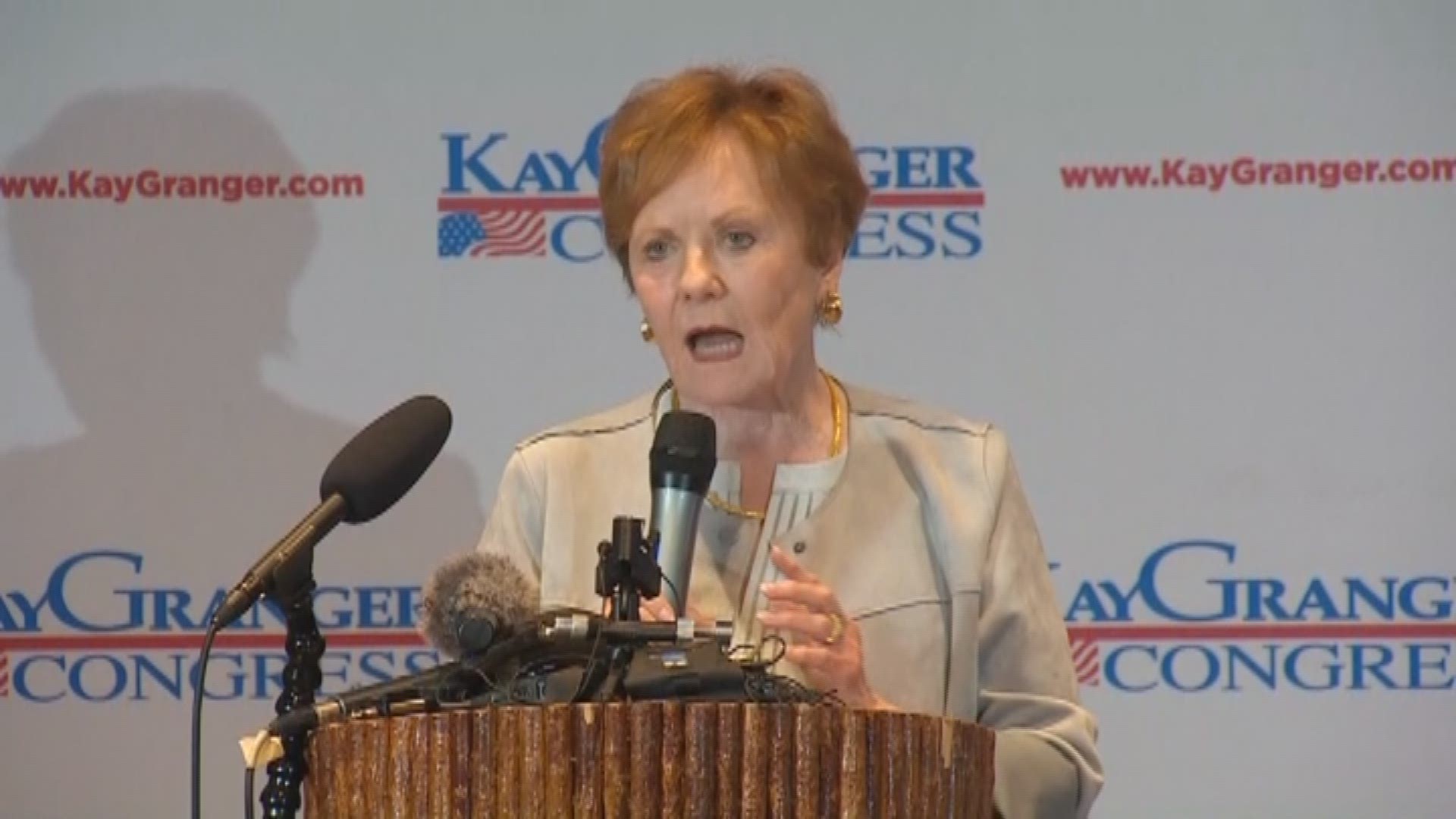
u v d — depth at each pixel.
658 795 6.70
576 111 14.73
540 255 14.66
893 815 6.86
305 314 14.55
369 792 6.91
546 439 9.92
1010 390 14.51
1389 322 14.42
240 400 14.49
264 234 14.58
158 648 14.37
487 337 14.61
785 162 8.88
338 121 14.66
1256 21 14.61
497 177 14.68
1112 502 14.41
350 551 14.49
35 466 14.41
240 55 14.66
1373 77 14.53
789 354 9.05
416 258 14.62
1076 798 9.34
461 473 14.55
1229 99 14.56
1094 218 14.56
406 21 14.72
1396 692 14.27
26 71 14.58
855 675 8.14
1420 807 14.23
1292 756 14.24
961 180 14.62
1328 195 14.49
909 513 9.64
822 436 9.63
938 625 9.52
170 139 14.59
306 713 7.25
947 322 14.55
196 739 7.46
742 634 9.29
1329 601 14.31
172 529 14.40
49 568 14.37
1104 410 14.46
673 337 8.95
